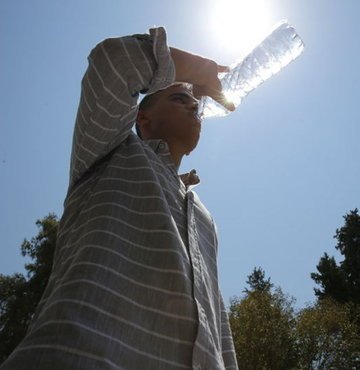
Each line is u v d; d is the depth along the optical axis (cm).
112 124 150
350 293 2666
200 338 129
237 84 226
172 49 160
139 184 148
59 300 119
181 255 137
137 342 121
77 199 155
